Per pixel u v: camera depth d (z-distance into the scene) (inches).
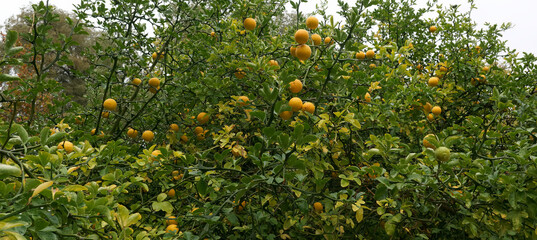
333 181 117.6
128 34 133.6
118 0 129.8
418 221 94.0
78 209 50.3
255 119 110.5
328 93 111.0
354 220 108.0
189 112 130.3
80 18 126.5
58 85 102.4
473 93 150.6
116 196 75.2
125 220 53.3
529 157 69.2
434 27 187.9
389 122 110.0
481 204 78.3
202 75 124.7
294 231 103.4
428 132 128.6
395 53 121.2
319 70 105.0
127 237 55.4
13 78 52.0
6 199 42.7
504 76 139.7
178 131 121.6
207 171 79.7
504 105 76.7
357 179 79.2
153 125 134.1
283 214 105.8
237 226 97.0
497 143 108.8
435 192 79.0
